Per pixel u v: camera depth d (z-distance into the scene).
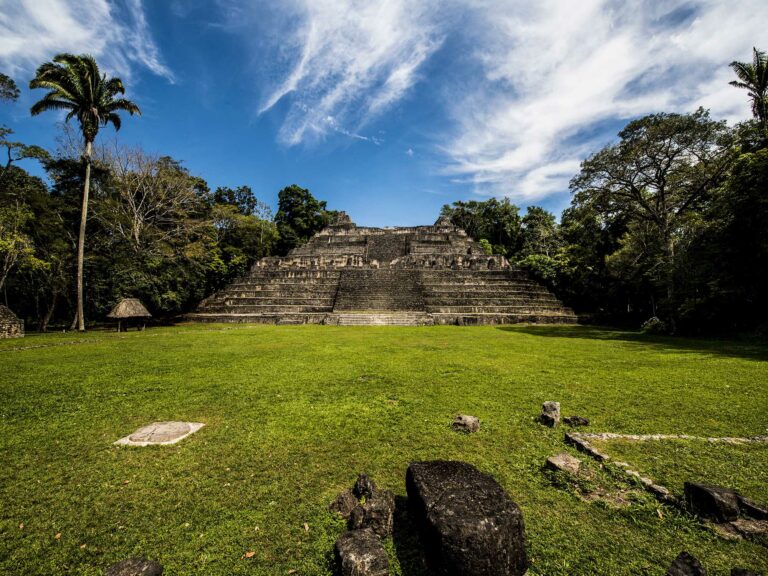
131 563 2.44
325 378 7.83
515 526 2.51
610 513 3.21
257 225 39.09
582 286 27.12
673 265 17.72
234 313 25.53
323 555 2.71
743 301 15.57
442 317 22.55
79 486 3.66
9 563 2.65
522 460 4.14
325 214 56.72
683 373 8.36
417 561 2.67
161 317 26.14
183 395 6.60
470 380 7.66
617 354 10.99
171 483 3.69
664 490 3.45
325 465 4.03
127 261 21.67
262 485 3.65
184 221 27.64
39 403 6.21
